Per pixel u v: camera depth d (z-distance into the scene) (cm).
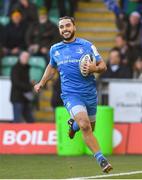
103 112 3178
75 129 2447
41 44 4028
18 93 3616
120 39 3822
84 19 4534
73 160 2945
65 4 4450
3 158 3038
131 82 3544
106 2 4250
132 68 3703
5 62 4112
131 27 4094
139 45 3975
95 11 4562
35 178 2366
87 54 2338
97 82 3569
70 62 2352
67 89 2358
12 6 4441
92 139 2270
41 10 4606
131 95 3550
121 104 3559
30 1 4466
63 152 3186
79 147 3183
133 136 3262
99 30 4491
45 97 3994
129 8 4547
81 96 2348
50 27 4034
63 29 2370
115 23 4419
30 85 3631
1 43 4138
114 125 3288
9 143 3294
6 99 3712
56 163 2830
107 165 2241
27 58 3619
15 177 2395
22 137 3297
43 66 3981
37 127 3294
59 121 3188
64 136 3175
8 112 3719
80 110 2297
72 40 2384
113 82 3559
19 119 3644
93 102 2370
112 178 2350
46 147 3272
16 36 4103
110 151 3216
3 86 3712
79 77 2347
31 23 4141
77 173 2500
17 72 3606
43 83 2464
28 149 3281
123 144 3266
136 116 3553
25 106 3659
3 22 4478
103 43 4453
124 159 2995
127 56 3794
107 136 3195
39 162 2869
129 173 2491
